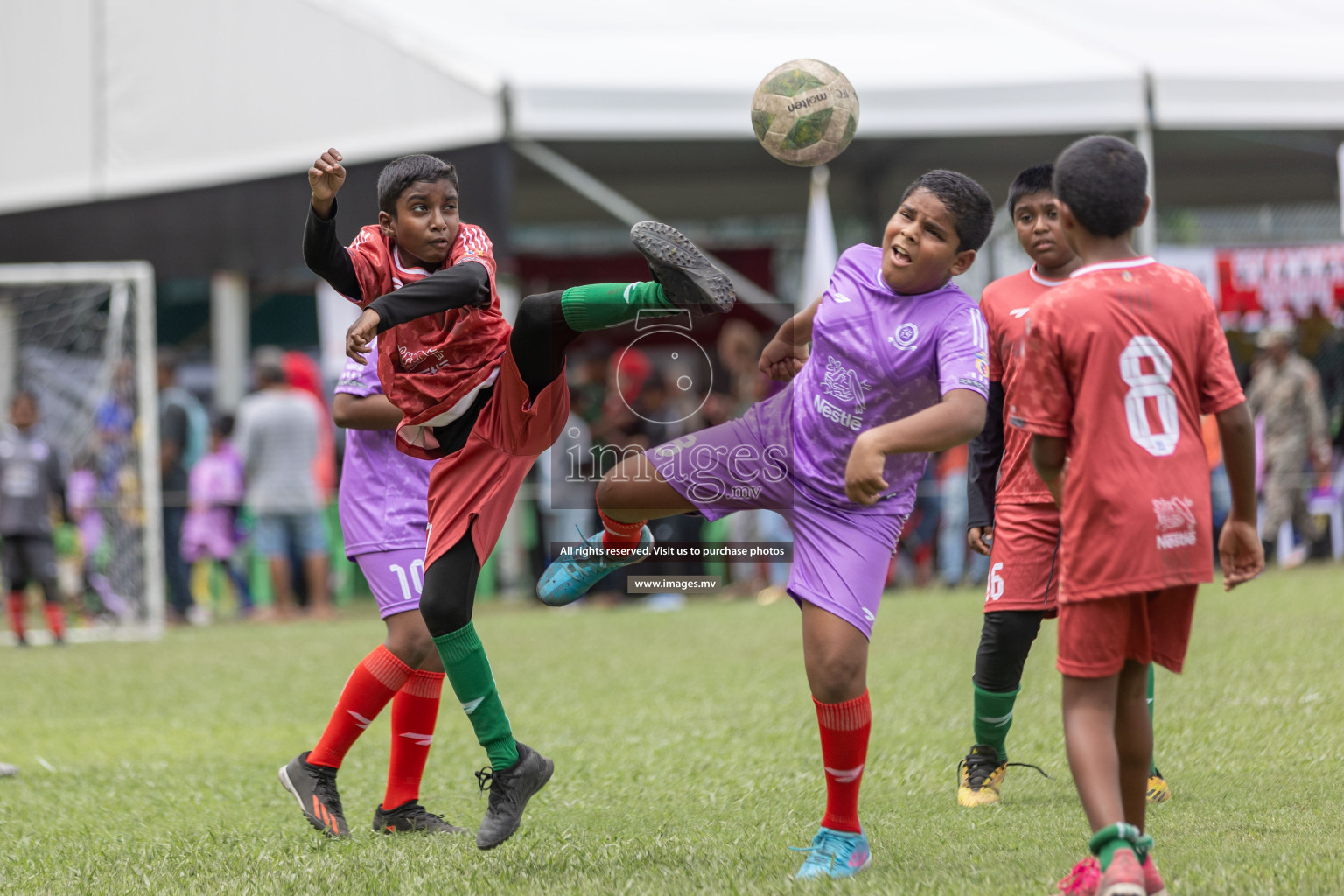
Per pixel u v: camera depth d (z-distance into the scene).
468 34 33.50
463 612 9.80
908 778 12.59
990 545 12.39
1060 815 10.88
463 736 16.27
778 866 9.34
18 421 30.05
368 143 33.81
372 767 14.46
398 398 10.14
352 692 11.22
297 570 35.62
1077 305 7.98
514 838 10.72
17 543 29.83
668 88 32.28
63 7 37.09
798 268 47.72
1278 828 9.74
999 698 11.73
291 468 32.94
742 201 45.59
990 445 12.25
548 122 31.97
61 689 21.62
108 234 36.88
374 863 9.75
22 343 37.38
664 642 24.19
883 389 9.44
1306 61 34.28
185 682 21.84
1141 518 7.82
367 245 10.04
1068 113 33.06
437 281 9.41
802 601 9.53
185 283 47.69
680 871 9.20
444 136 32.69
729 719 16.27
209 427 36.62
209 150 36.03
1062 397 8.03
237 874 9.66
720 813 11.53
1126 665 8.30
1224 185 45.91
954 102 32.91
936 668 19.28
